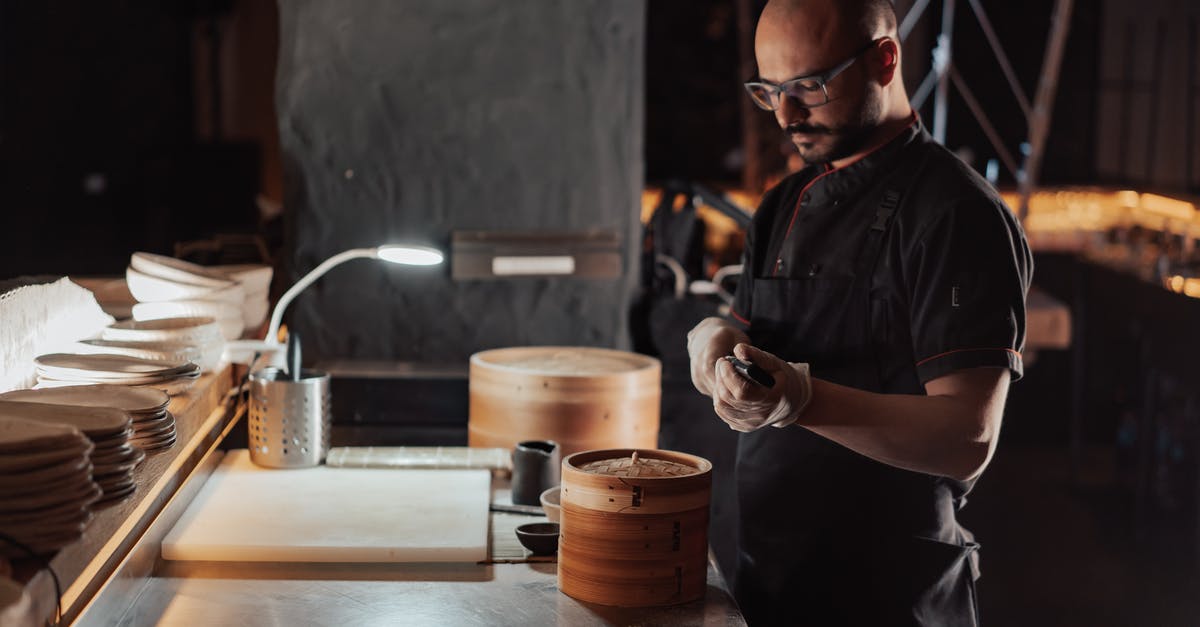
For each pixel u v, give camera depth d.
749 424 1.60
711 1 6.82
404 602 1.61
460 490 2.07
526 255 2.73
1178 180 6.59
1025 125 6.62
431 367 2.72
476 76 2.68
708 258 4.85
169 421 1.67
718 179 6.94
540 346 2.78
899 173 1.85
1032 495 5.66
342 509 1.94
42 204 6.21
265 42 8.24
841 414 1.62
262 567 1.74
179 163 7.58
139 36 7.44
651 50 6.86
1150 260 5.41
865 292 1.85
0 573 1.15
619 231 2.76
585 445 2.26
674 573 1.62
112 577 1.46
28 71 6.02
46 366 1.79
